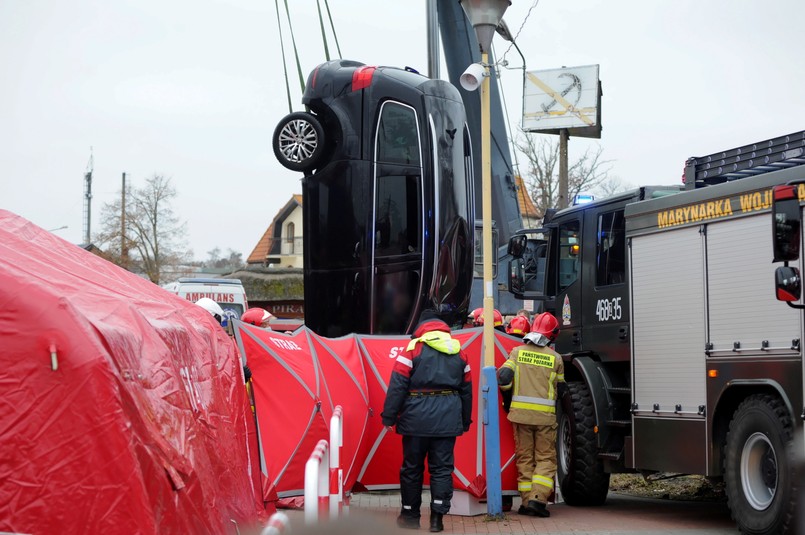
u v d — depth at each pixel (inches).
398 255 565.6
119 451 210.5
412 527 378.0
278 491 354.9
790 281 320.8
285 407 363.6
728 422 370.3
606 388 443.2
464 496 418.6
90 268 280.5
